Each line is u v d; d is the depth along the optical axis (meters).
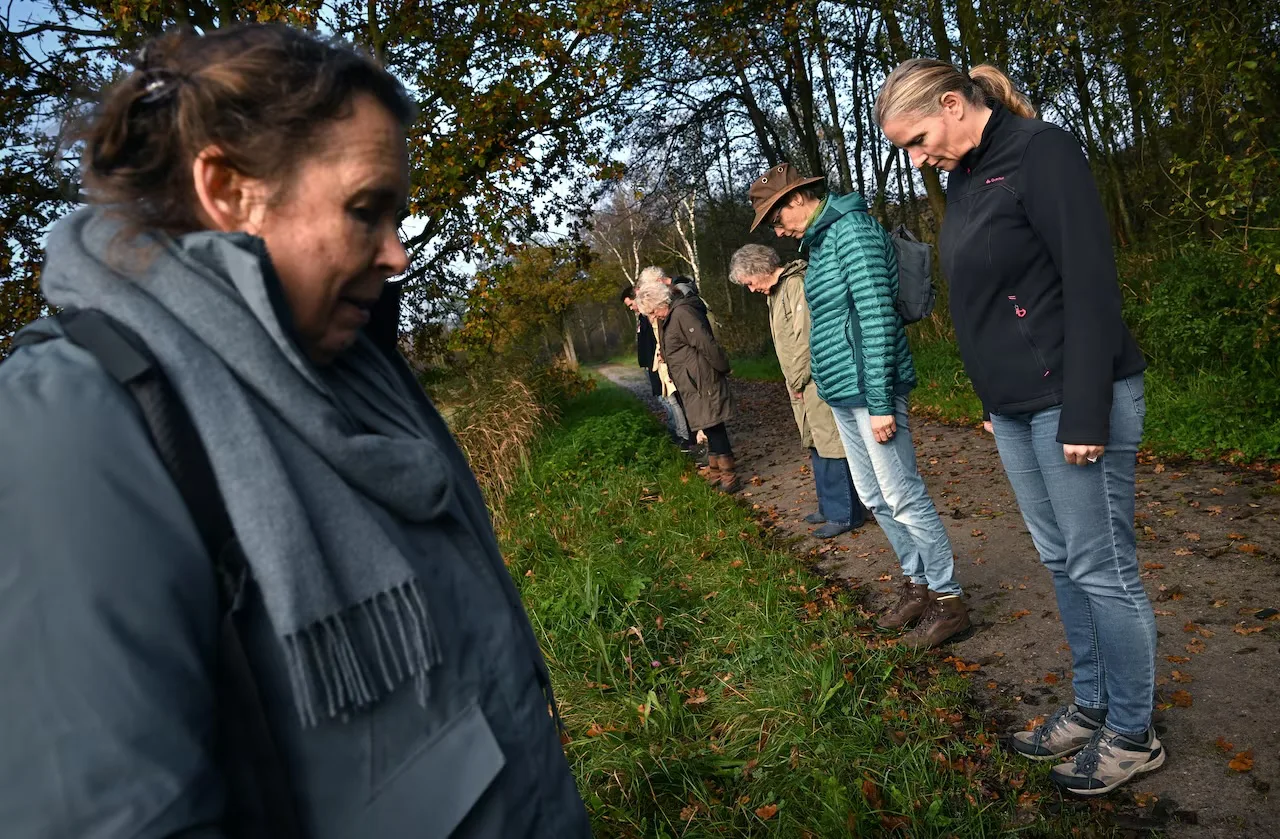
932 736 2.70
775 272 5.07
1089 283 1.98
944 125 2.16
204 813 0.62
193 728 0.63
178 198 0.82
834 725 2.80
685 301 7.01
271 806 0.71
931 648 3.35
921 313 3.34
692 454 8.60
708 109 16.67
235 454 0.70
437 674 0.81
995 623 3.47
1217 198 5.27
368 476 0.81
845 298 3.31
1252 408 5.34
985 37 8.57
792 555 4.86
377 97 0.87
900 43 11.08
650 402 15.84
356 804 0.74
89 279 0.73
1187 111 6.44
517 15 8.19
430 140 8.18
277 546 0.69
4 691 0.56
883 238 3.29
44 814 0.55
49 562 0.58
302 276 0.85
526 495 7.07
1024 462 2.33
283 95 0.79
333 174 0.83
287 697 0.72
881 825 2.34
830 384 3.46
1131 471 2.15
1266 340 5.55
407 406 1.00
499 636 0.90
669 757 2.71
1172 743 2.46
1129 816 2.21
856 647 3.34
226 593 0.70
